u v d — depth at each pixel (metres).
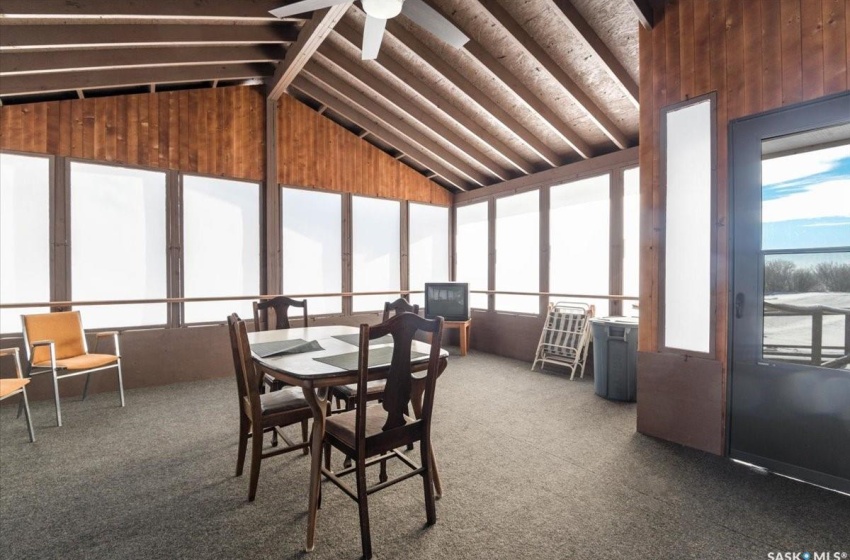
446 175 6.66
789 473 2.36
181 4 3.28
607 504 2.09
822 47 2.24
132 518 1.98
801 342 2.34
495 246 6.43
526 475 2.40
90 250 4.23
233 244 5.09
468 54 3.96
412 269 6.77
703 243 2.72
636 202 4.68
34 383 3.87
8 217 3.87
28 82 3.63
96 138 4.26
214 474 2.42
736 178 2.56
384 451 1.81
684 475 2.39
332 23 3.69
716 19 2.66
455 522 1.94
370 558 1.69
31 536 1.83
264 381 3.07
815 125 2.26
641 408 3.04
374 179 6.32
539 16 3.55
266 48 4.52
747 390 2.53
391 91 5.06
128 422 3.30
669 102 2.90
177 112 4.72
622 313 4.79
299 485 2.30
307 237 5.68
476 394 4.07
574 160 5.43
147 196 4.55
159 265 4.61
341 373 1.86
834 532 1.86
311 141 5.73
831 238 2.24
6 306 3.49
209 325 4.86
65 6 2.88
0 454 2.69
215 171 4.95
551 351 5.17
